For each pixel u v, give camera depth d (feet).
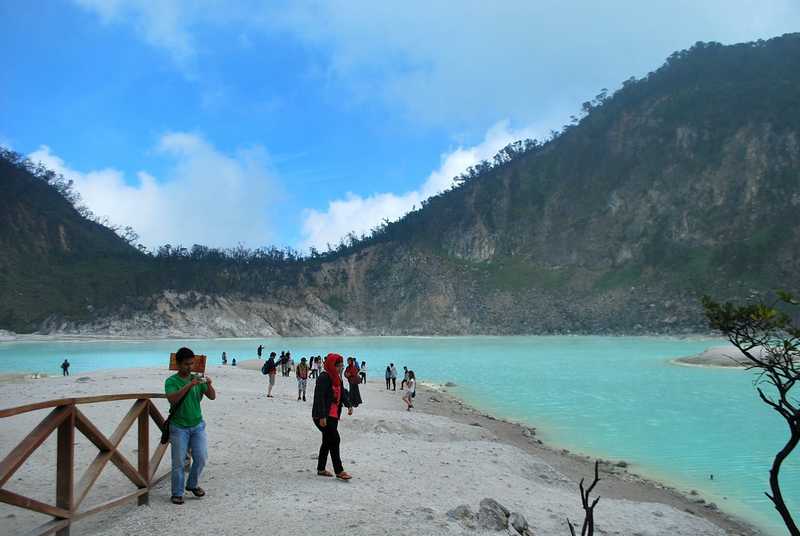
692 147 588.91
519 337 434.30
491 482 37.06
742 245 468.34
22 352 262.88
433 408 90.27
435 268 610.24
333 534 21.22
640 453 62.80
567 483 44.96
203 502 24.81
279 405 67.36
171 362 25.31
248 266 609.83
